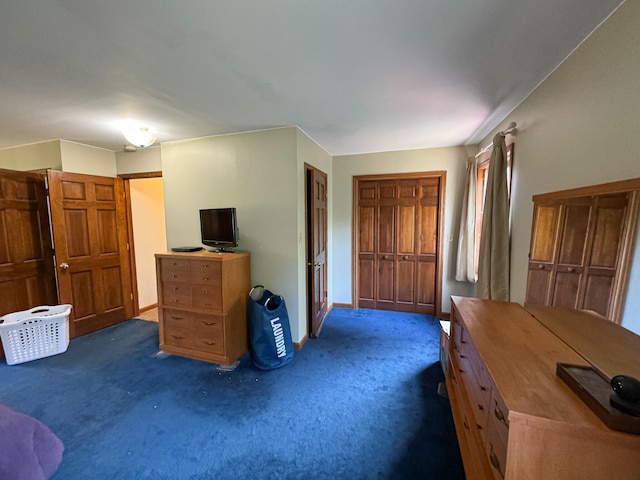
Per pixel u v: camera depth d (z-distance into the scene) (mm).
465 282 3602
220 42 1349
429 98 2027
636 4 1031
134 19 1172
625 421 725
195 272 2535
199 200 3070
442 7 1121
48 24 1197
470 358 1417
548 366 1047
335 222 4066
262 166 2787
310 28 1247
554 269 1462
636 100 1033
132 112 2266
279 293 2850
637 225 967
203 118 2418
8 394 2123
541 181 1731
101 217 3432
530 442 801
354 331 3307
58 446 1133
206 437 1700
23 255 2842
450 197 3549
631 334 968
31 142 3193
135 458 1554
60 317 2760
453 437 1703
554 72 1604
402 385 2238
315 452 1596
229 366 2520
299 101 2072
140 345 2957
